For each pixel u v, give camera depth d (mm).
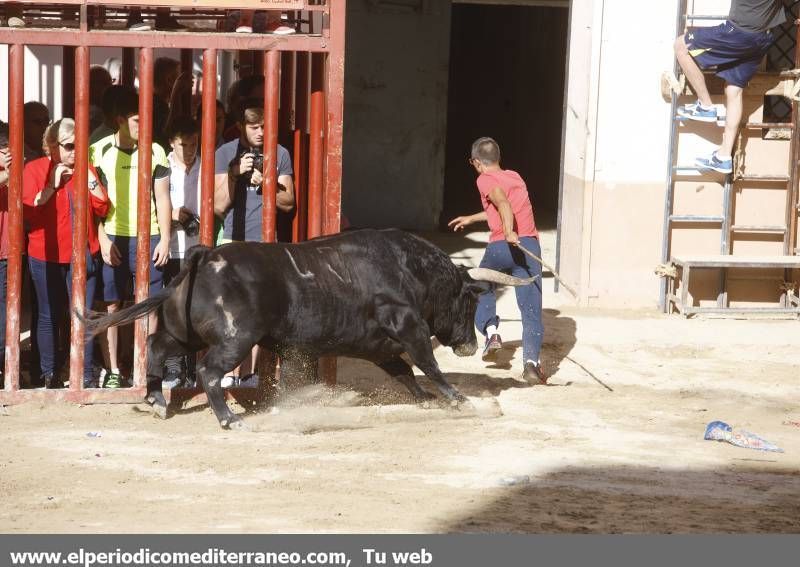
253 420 11914
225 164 12641
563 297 18938
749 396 13984
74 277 12164
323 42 12383
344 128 25344
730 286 18516
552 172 29719
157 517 8742
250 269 11281
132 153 12531
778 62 18547
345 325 11742
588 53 18094
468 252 22953
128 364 13812
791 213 18281
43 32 11914
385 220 25641
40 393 12273
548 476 10297
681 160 18281
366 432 11656
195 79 17766
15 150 12023
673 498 9758
